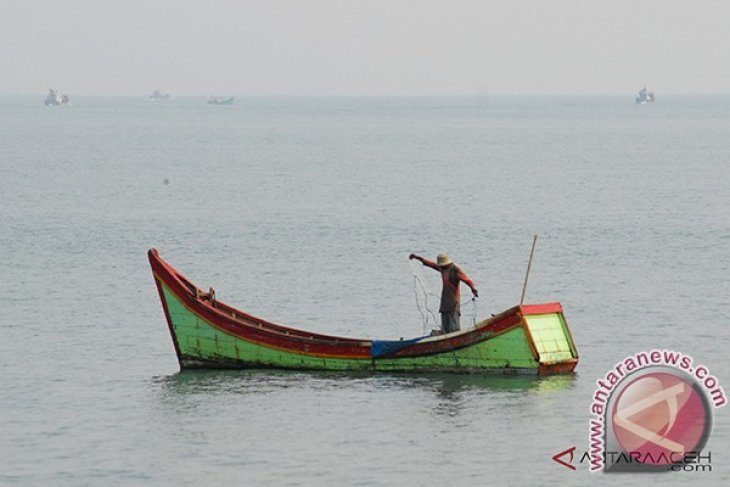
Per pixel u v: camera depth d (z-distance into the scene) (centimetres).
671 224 12544
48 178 19675
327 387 5775
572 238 11431
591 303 8006
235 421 5247
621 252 10469
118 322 7406
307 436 5028
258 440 4984
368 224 12656
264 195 16375
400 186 18038
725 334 6956
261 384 5859
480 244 11044
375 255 10331
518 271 9412
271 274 9300
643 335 6944
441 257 6053
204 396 5656
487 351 5878
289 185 18212
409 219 13150
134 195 16350
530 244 11038
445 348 5925
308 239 11419
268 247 10850
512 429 5109
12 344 6775
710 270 9425
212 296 6272
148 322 7412
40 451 4872
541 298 8238
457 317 6059
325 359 6066
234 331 6131
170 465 4703
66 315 7625
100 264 9788
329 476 4578
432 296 8331
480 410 5359
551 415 5291
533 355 5803
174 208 14450
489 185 18200
